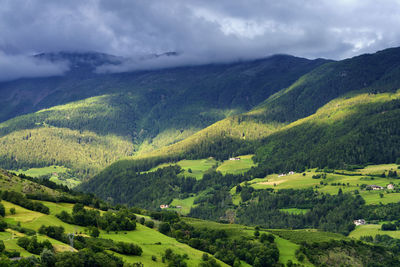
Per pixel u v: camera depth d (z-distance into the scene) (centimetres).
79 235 14150
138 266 12581
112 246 13912
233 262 17200
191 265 14788
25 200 17362
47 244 11606
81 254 11312
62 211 16425
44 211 16725
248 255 17875
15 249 11006
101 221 16938
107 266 11656
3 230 12756
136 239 16538
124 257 13538
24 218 15012
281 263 17788
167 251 15062
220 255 17338
